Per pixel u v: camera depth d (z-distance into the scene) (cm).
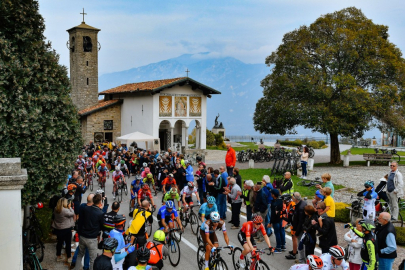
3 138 939
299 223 1055
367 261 845
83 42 4666
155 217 1602
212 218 909
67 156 1136
